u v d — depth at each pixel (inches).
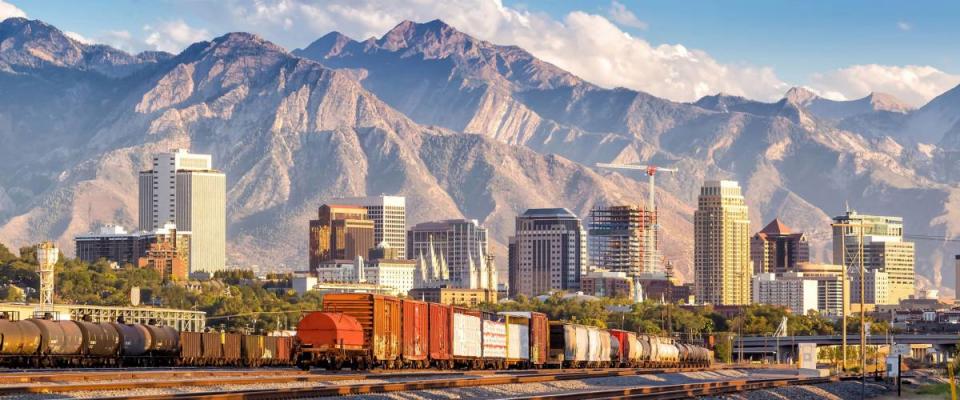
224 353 6486.2
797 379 6850.4
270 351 6948.8
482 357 6373.0
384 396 3954.2
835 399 5831.7
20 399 3405.5
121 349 5659.5
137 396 3442.4
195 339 6230.3
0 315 5216.5
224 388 4018.2
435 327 5851.4
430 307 5826.8
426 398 4099.4
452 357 6008.9
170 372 4596.5
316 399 3750.0
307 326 5157.5
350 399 3806.6
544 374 5969.5
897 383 6195.9
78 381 4119.1
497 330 6569.9
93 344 5477.4
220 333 6486.2
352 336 5187.0
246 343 6697.8
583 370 7116.1
